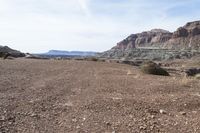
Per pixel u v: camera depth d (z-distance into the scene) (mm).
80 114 8625
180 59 178000
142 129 7184
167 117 8469
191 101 10656
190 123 7820
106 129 7133
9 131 6758
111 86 14531
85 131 6949
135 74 21766
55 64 32156
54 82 15766
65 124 7523
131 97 11445
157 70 24594
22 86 13945
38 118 8062
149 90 13297
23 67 25641
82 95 11844
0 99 10570
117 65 35688
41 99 10766
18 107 9336
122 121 7902
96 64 35375
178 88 13906
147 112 8992
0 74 19172
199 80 17234
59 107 9492
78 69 25656
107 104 10016
